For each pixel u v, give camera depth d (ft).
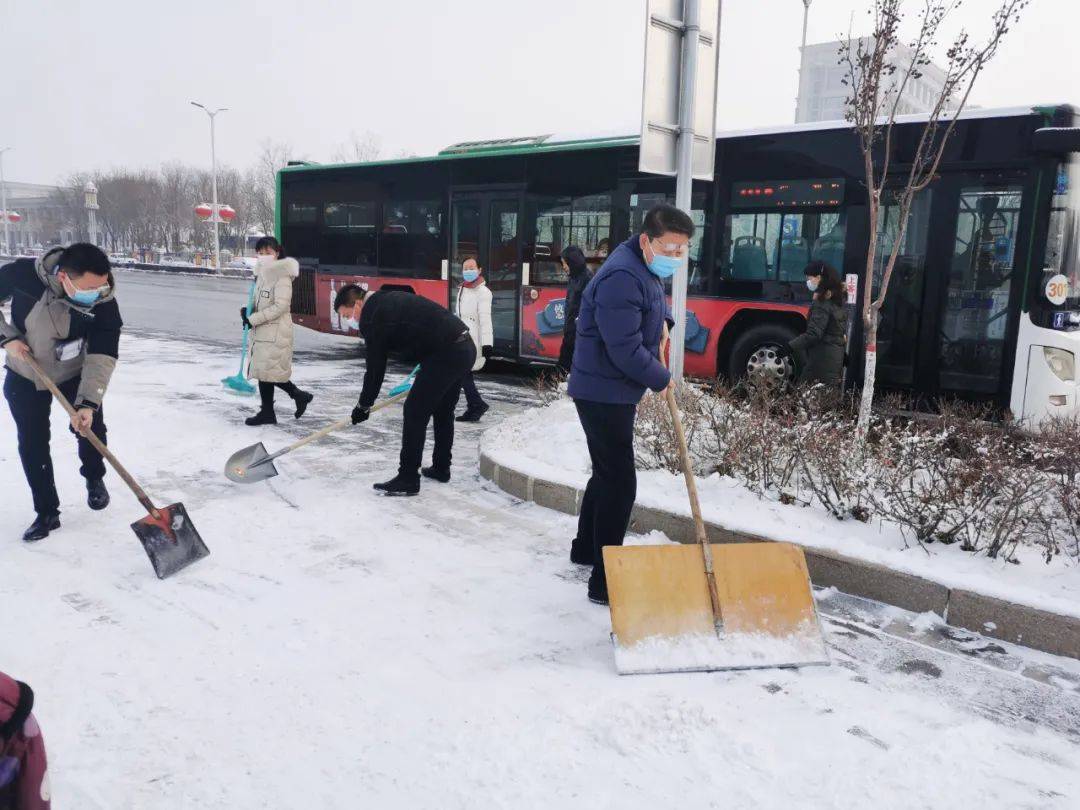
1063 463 14.76
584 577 13.51
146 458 20.06
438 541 14.99
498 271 35.88
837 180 26.81
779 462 16.37
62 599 12.25
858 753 8.79
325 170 42.06
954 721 9.50
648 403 19.04
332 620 11.70
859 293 26.45
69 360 14.25
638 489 16.17
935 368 25.11
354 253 41.09
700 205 29.99
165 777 8.21
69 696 9.60
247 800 7.89
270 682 10.00
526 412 23.76
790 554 11.36
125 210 221.46
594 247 32.89
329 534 15.23
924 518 13.67
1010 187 23.59
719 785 8.20
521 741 8.86
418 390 17.30
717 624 10.86
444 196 37.42
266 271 23.59
